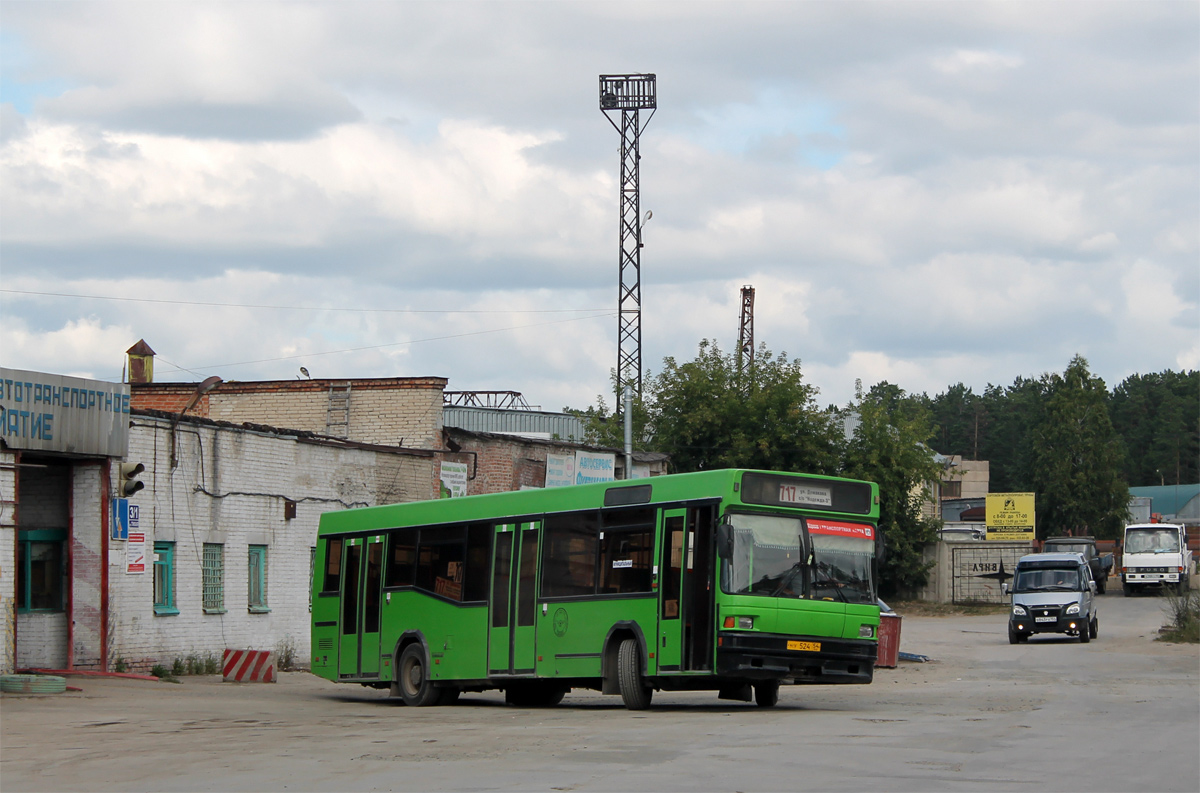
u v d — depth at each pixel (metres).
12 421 21.41
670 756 12.29
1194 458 157.75
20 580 24.00
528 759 12.18
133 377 42.88
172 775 11.38
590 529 19.34
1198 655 33.94
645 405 68.06
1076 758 12.16
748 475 17.77
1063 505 111.69
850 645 17.95
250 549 28.86
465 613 20.88
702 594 17.72
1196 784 10.49
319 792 10.23
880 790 10.07
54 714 17.11
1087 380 113.75
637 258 66.56
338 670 23.22
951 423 192.25
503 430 60.00
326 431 39.03
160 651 25.55
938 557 71.62
